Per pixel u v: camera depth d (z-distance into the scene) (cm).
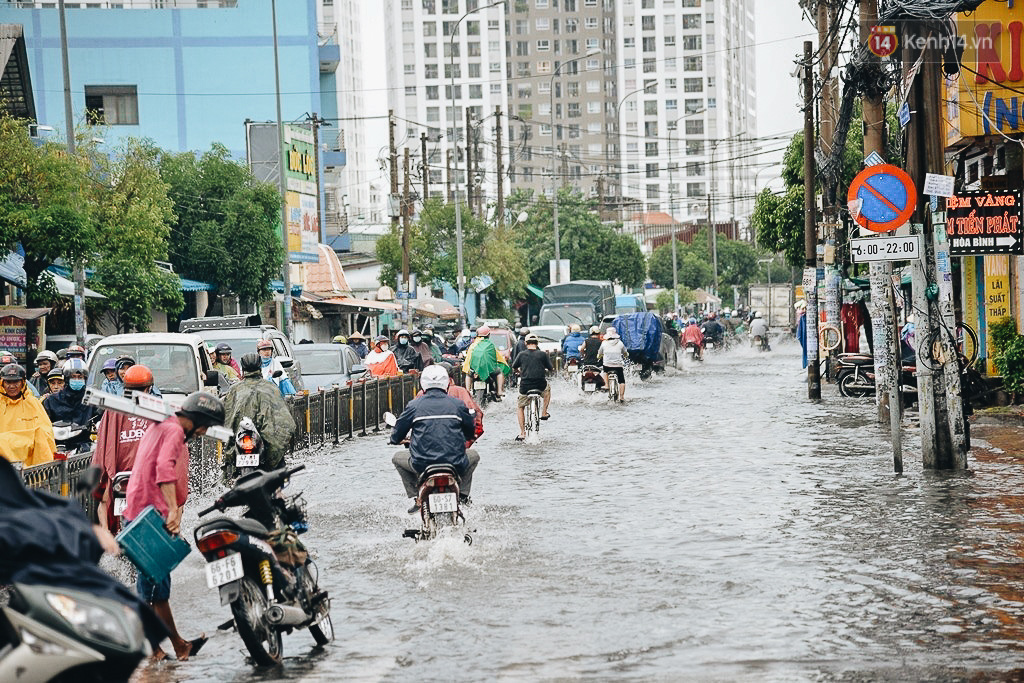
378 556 1594
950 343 2280
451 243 8669
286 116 10244
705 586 1362
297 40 10256
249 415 1758
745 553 1545
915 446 2738
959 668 1019
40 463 1591
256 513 1123
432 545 1595
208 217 6531
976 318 3988
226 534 1052
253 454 1711
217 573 1047
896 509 1848
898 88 2953
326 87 11444
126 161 4894
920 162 2270
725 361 8094
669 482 2247
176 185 6438
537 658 1084
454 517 1622
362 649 1142
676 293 12550
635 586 1372
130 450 1446
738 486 2159
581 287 8050
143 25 10094
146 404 1152
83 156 4528
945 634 1133
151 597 1126
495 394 4447
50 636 638
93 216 4591
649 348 5972
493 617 1245
